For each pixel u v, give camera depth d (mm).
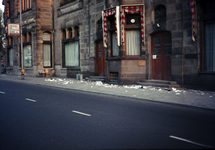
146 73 15273
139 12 15156
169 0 13609
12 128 5812
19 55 28891
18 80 21172
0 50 36469
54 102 9609
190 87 12828
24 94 12062
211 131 5523
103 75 18719
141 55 15391
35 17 25375
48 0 25688
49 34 26125
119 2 15438
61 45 24125
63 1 23953
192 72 12719
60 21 24219
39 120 6602
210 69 12266
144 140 4875
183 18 13016
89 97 11016
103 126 5969
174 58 13469
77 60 22141
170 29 13625
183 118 6816
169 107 8492
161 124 6160
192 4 12219
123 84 15562
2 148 4453
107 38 16766
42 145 4605
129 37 15789
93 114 7355
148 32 14938
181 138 5008
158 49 14688
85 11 20156
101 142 4754
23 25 27891
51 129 5711
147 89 13180
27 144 4672
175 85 13055
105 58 17172
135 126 5965
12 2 30500
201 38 12391
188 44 12844
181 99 9734
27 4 27312
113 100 10102
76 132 5453
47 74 25016
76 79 20734
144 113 7488
